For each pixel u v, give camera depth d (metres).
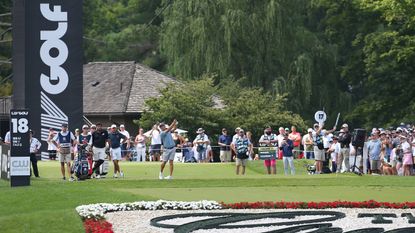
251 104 130.88
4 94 166.88
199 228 48.41
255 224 49.50
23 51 91.00
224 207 56.38
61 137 78.56
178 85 133.25
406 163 86.00
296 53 150.25
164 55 175.75
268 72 148.50
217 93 138.38
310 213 53.78
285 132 86.00
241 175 82.62
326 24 164.25
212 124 126.38
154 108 128.88
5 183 74.62
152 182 73.88
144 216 52.91
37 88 91.31
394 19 138.88
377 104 148.12
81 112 91.75
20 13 91.00
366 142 91.38
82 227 48.66
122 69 158.25
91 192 64.75
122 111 147.62
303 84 145.50
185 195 64.44
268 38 144.88
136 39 196.88
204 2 145.00
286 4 148.50
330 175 80.62
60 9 91.56
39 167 90.81
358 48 161.00
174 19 148.88
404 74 147.75
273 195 65.00
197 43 144.38
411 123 149.00
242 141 83.94
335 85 155.62
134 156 106.69
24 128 71.75
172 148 77.06
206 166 93.25
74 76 91.75
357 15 157.62
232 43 145.50
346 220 51.44
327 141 89.50
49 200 62.34
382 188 70.44
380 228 47.78
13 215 52.75
